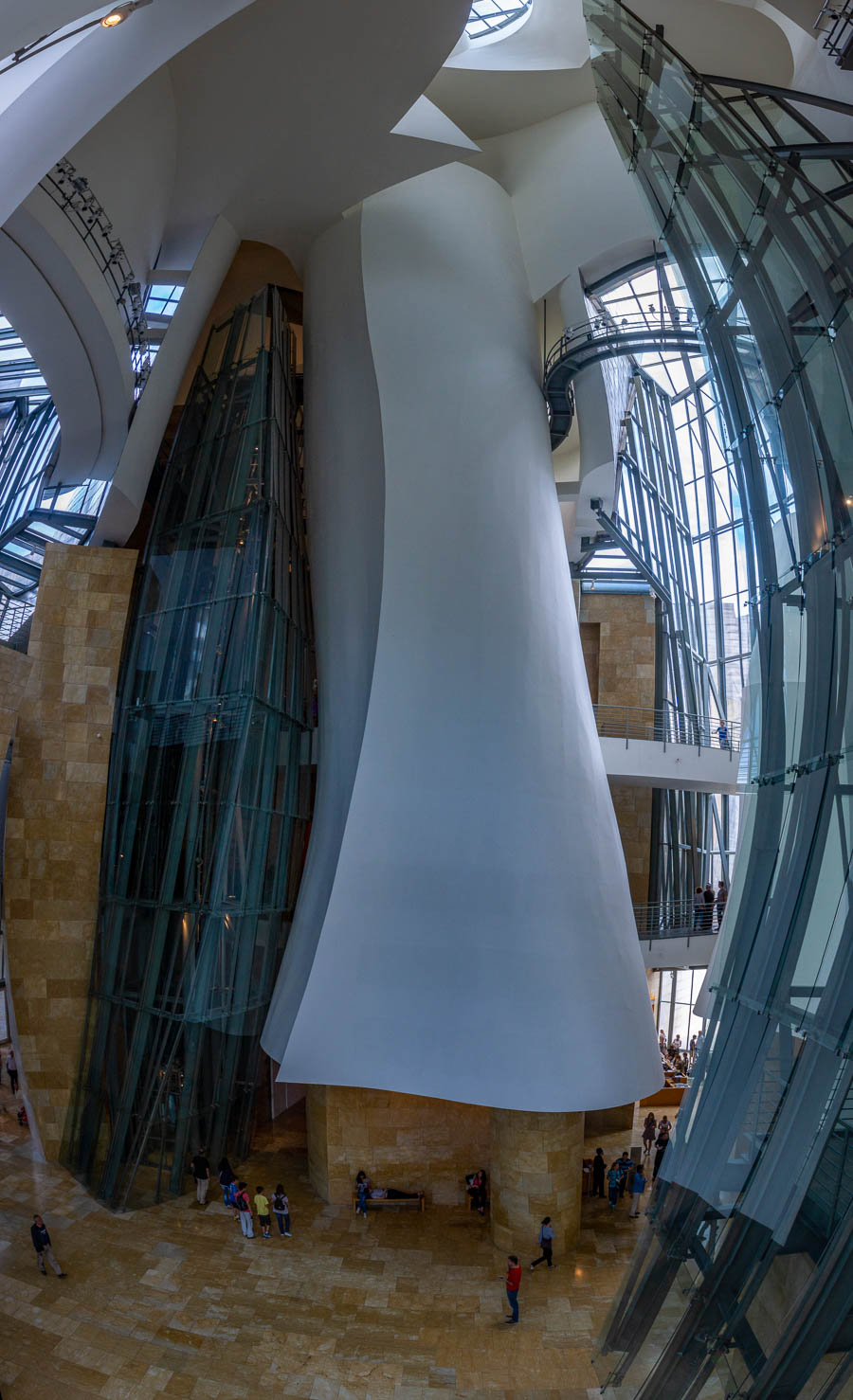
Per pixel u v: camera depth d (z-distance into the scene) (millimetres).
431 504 16922
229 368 19500
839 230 9312
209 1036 16203
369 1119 15562
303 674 19906
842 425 8977
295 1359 10977
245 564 17547
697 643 27156
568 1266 13344
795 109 12852
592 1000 14547
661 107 12734
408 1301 12320
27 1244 13641
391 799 15656
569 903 15062
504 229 19297
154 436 18328
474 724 15750
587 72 18156
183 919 16391
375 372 17594
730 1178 8664
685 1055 22828
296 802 19312
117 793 17797
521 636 16328
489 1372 10812
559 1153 13938
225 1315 11875
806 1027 8086
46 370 16953
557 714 16219
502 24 19906
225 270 19047
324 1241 14008
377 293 18000
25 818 17562
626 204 18094
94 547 18688
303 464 20781
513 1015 14219
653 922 23484
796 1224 7480
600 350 17844
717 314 11781
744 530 11312
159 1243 13812
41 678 18031
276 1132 18844
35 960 17297
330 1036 14672
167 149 15688
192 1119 15961
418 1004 14531
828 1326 6777
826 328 9328
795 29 13445
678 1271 9086
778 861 9523
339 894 15383
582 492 22734
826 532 9359
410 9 13344
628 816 24141
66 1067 17125
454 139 16703
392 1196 15172
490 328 18234
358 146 16328
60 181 13484
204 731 17094
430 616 16391
